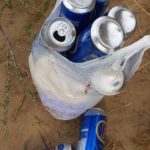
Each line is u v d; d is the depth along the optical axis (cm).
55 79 47
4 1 60
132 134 63
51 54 44
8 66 58
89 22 46
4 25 60
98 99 51
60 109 54
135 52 42
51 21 42
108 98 63
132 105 64
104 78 44
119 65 42
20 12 61
